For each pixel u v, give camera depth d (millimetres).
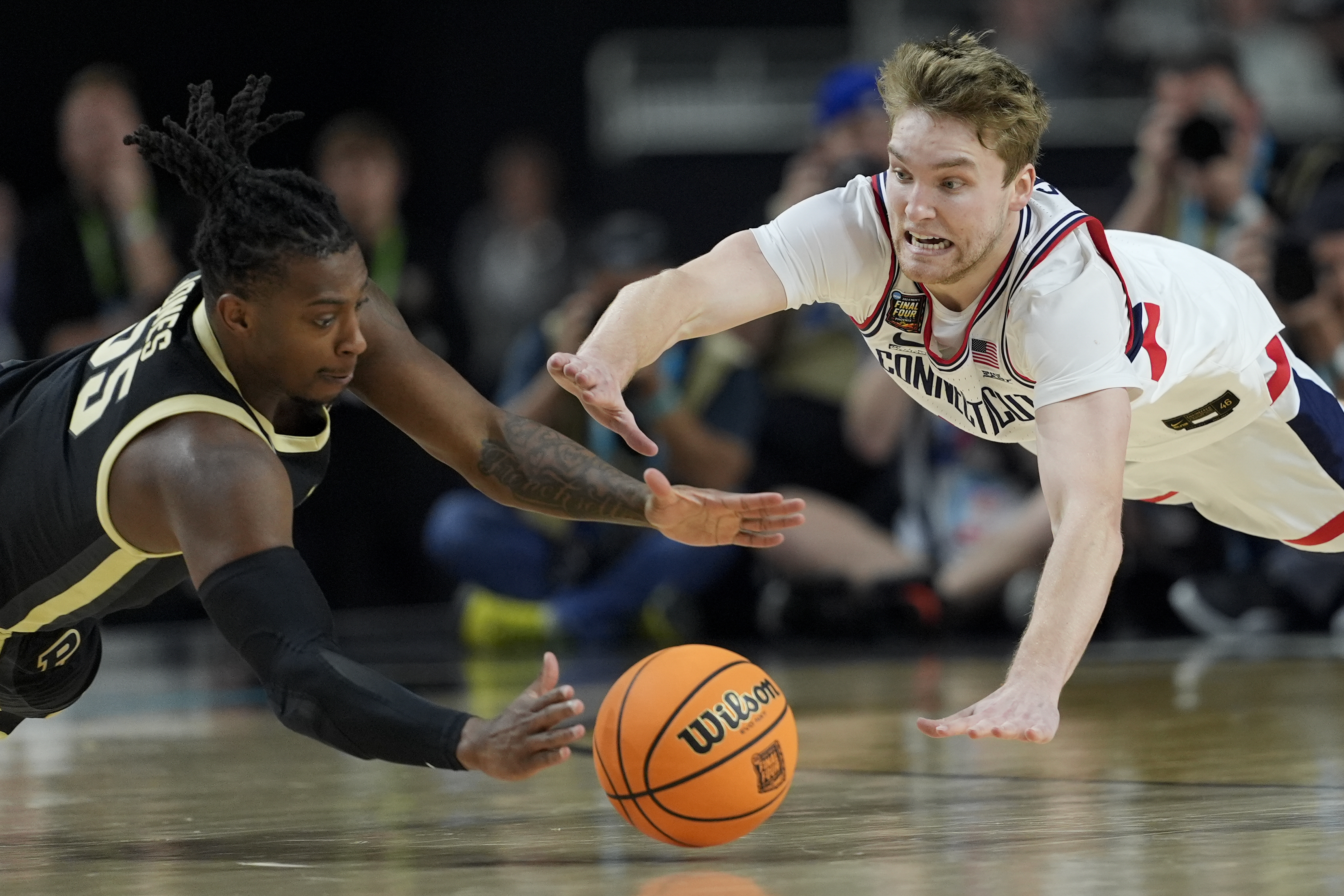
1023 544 22438
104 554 7203
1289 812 7625
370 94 36875
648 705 6934
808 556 22906
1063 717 12703
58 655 8211
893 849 6918
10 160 35781
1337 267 18797
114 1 35781
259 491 6684
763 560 23562
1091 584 6812
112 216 24250
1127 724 12016
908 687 15742
